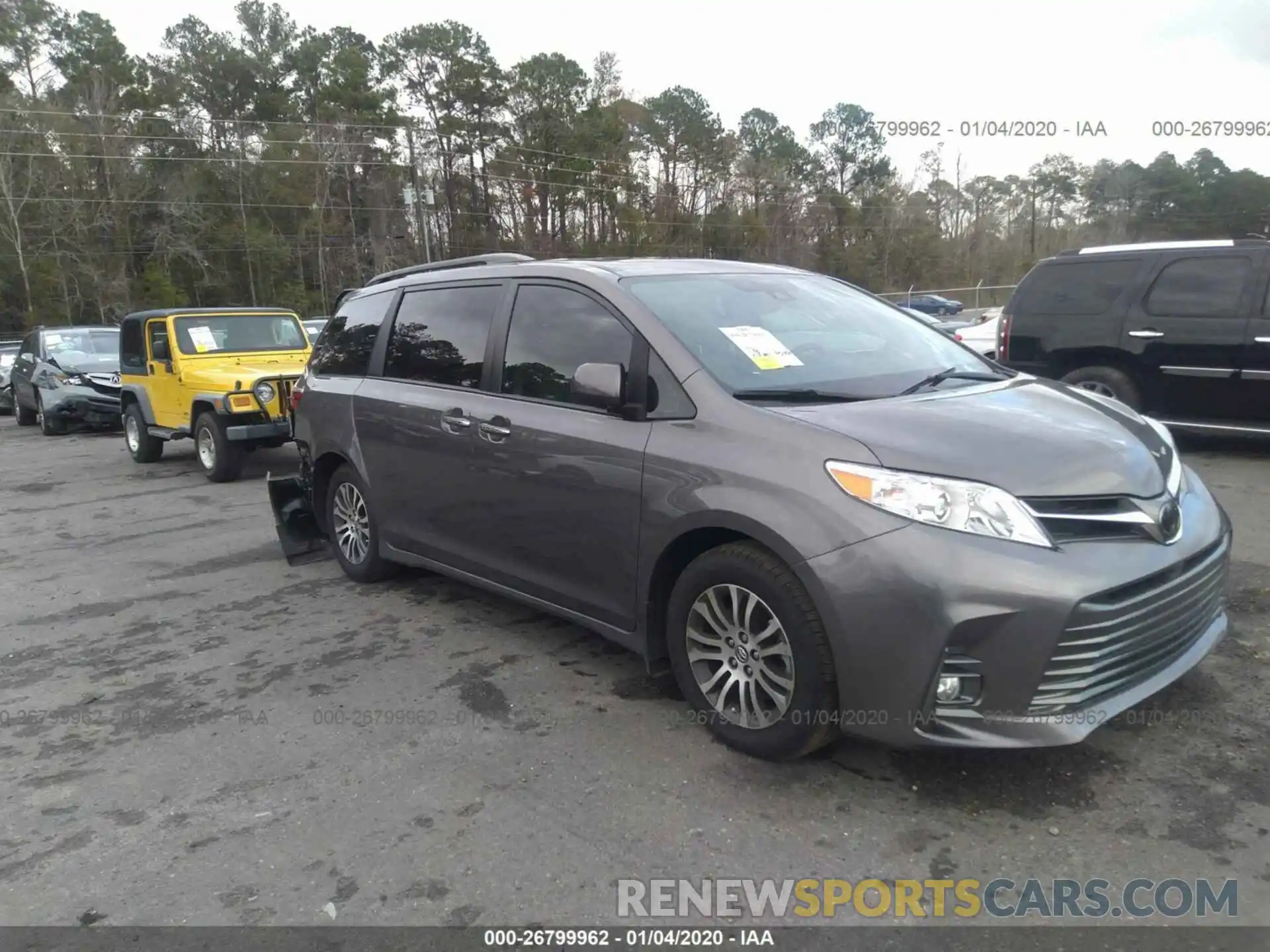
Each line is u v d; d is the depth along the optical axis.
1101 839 2.78
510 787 3.23
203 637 4.93
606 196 58.00
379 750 3.55
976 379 3.90
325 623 5.02
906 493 2.85
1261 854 2.68
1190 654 3.21
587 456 3.70
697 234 61.47
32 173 44.44
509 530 4.20
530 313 4.24
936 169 66.50
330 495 5.75
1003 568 2.72
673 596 3.45
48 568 6.57
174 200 49.19
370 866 2.83
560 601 4.05
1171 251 8.12
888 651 2.82
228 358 10.15
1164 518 2.96
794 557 2.96
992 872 2.66
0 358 19.50
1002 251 66.00
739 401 3.34
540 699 3.92
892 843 2.81
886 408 3.29
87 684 4.38
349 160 55.03
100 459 11.95
